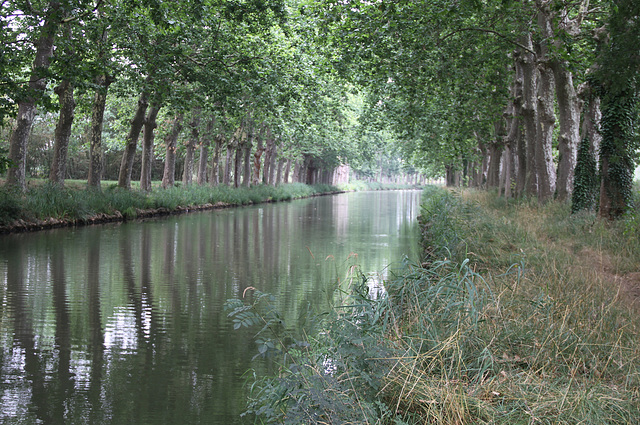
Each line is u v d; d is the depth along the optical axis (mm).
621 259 13250
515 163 31469
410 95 26469
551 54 21312
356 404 4652
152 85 26172
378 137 68688
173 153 42344
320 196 77000
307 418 4520
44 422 6148
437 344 5695
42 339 9047
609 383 5652
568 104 23250
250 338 9227
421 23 22219
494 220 17469
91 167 30797
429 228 18531
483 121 30297
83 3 20750
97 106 30453
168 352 8523
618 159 17547
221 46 27594
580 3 22156
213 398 6867
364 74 27625
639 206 19344
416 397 4980
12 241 19859
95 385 7227
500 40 24031
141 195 33469
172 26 23297
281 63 29141
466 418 4754
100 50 24266
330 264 16453
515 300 7871
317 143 64812
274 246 20422
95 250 18344
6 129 35000
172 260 16859
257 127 47875
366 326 5848
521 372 5676
